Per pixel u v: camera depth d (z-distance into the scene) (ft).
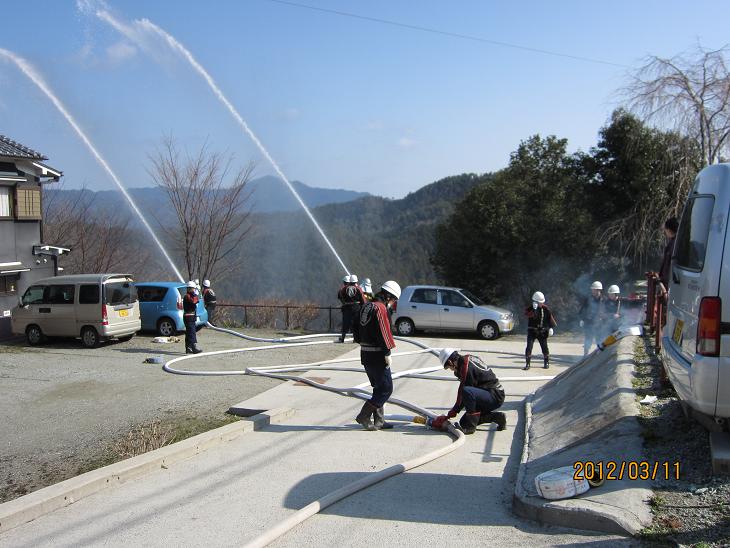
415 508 15.93
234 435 23.56
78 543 14.35
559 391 27.40
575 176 80.12
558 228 72.38
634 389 20.98
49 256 57.62
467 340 54.54
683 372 15.10
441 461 20.29
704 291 13.98
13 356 44.86
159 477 19.12
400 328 59.62
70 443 25.32
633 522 13.10
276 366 38.47
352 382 33.86
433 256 82.94
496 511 15.56
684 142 63.52
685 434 16.51
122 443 24.43
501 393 24.07
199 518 15.71
